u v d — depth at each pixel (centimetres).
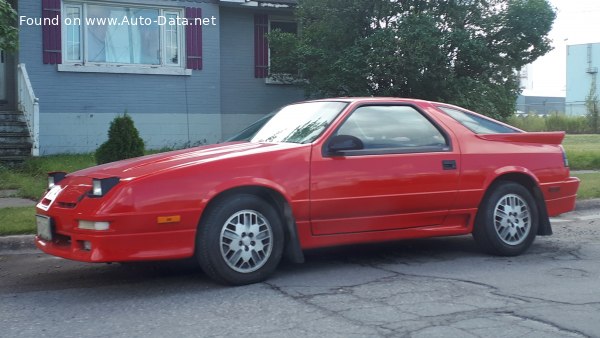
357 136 659
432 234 687
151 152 1531
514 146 731
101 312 536
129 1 1526
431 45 1384
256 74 1714
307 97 1625
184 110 1596
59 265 716
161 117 1573
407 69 1401
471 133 713
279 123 709
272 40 1593
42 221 611
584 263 689
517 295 568
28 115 1396
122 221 549
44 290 611
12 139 1389
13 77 1542
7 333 488
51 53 1455
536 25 1538
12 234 808
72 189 595
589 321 499
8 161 1325
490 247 714
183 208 568
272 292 582
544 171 740
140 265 700
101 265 712
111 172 588
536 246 780
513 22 1532
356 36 1521
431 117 700
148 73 1549
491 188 713
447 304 543
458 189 689
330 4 1503
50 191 634
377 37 1421
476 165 700
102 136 1514
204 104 1616
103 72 1504
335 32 1513
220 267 586
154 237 561
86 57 1500
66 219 574
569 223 952
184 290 596
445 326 488
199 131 1616
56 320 517
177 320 510
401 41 1393
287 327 489
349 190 636
